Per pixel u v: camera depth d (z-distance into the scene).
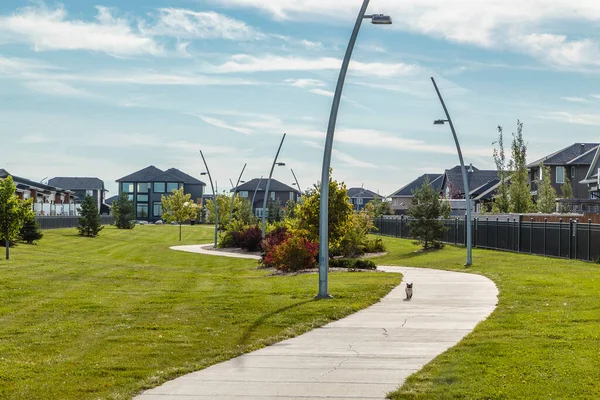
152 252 57.28
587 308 16.23
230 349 12.56
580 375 9.75
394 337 13.66
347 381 10.20
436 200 49.31
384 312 16.97
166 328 14.66
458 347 12.23
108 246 63.38
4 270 27.19
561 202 58.41
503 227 44.00
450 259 38.66
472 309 17.34
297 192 164.00
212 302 18.59
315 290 20.94
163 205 111.38
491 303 18.44
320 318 15.84
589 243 32.84
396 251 49.88
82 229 77.44
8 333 14.16
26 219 37.06
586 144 74.94
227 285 23.36
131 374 10.73
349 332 14.27
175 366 11.28
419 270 31.16
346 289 21.23
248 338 13.56
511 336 12.95
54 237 69.06
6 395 9.50
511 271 27.88
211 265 44.28
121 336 13.76
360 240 49.22
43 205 86.88
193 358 11.85
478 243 48.59
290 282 23.89
